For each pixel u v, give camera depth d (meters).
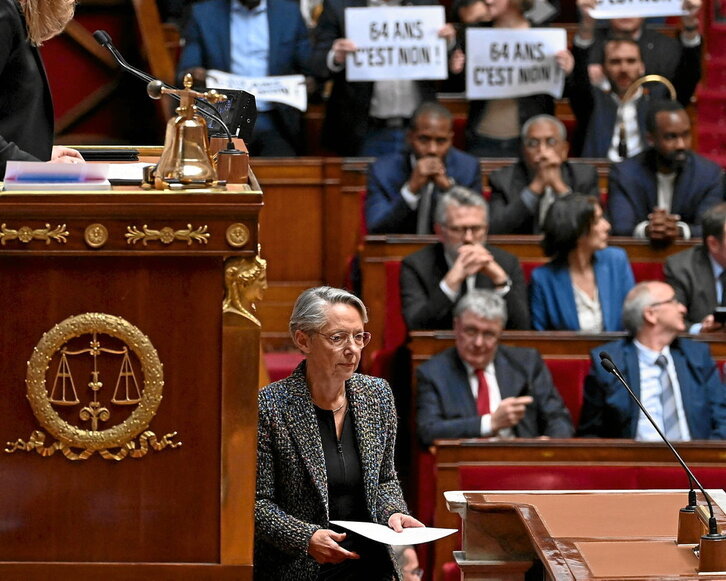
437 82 25.53
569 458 14.27
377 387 10.42
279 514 9.72
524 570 10.32
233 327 6.76
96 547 6.81
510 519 10.31
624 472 14.26
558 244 18.70
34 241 6.58
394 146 23.50
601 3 23.39
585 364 17.22
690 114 25.83
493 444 14.25
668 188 21.67
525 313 18.61
